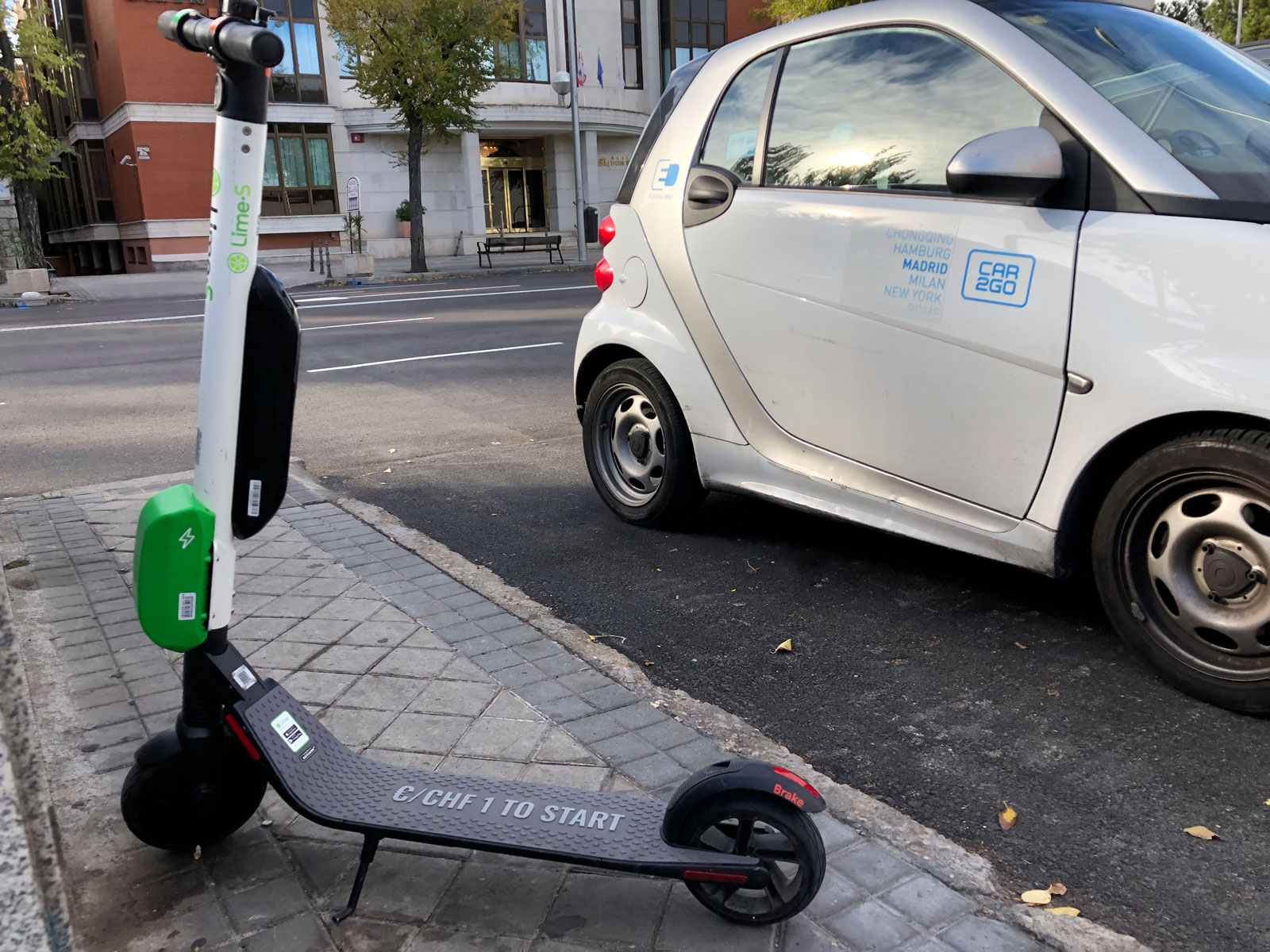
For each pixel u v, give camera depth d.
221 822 2.19
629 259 4.39
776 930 1.98
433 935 1.98
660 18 36.78
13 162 22.55
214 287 1.92
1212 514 2.71
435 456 6.14
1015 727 2.81
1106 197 2.84
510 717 2.81
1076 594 3.69
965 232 3.12
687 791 1.93
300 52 30.89
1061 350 2.89
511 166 35.41
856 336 3.46
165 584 1.96
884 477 3.50
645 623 3.60
